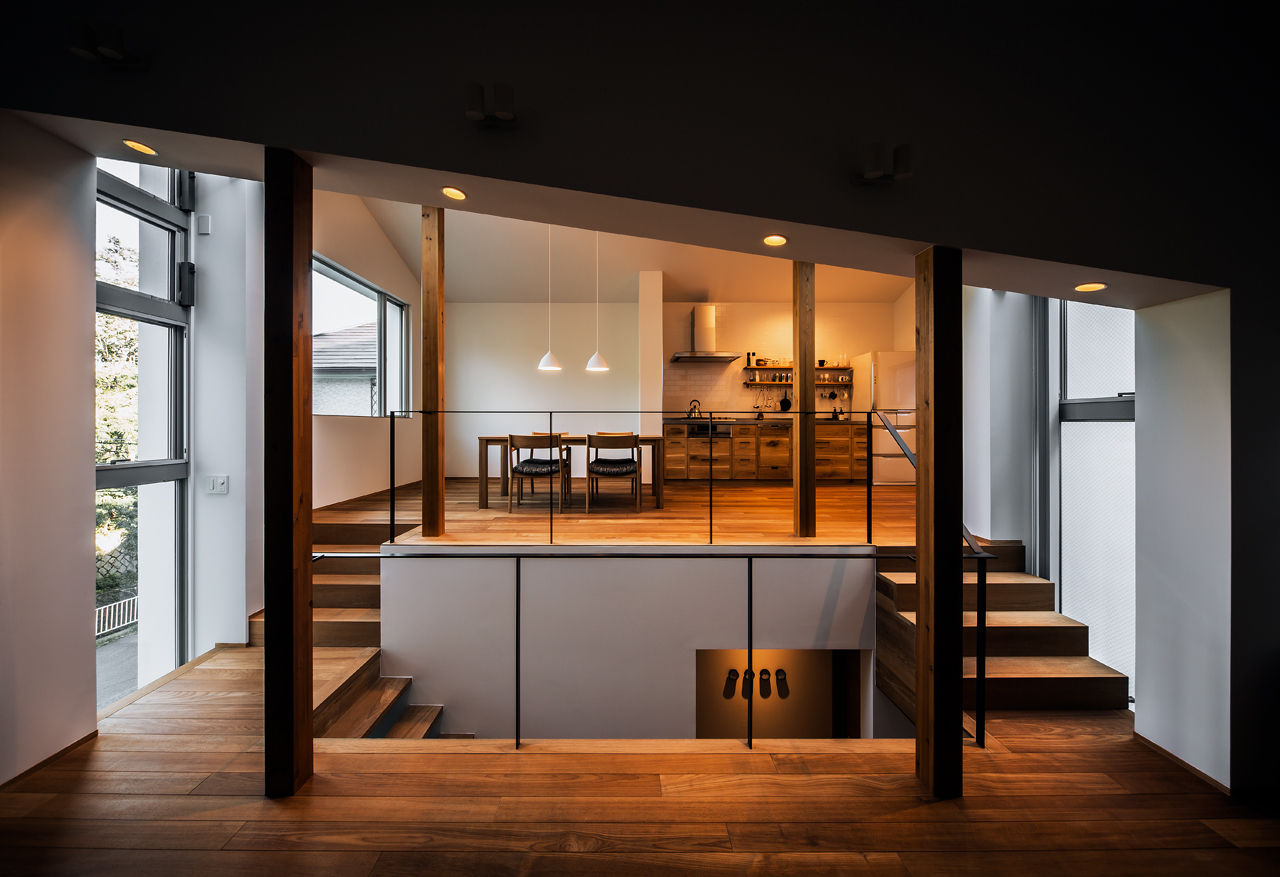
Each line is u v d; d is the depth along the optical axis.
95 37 1.98
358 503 5.99
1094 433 3.83
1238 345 2.33
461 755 2.45
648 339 7.65
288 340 2.13
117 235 3.27
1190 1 2.32
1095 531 3.81
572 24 2.18
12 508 2.24
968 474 4.62
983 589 2.69
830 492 7.16
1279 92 2.34
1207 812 2.19
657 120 2.20
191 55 2.09
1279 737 2.33
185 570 3.75
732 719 5.92
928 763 2.27
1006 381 4.28
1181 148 2.30
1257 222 2.33
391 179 2.28
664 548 4.09
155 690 3.11
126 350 3.31
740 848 1.92
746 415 8.59
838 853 1.91
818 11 2.24
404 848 1.90
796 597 4.11
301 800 2.14
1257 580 2.33
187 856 1.85
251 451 3.81
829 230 2.24
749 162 2.21
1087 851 1.95
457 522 4.98
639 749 2.51
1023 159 2.25
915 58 2.25
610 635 4.07
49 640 2.38
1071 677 3.29
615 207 2.29
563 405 8.53
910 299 8.31
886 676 3.95
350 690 3.48
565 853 1.89
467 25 2.16
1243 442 2.32
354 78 2.12
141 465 3.36
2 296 2.19
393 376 7.42
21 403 2.27
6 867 1.79
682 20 2.21
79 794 2.17
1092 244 2.27
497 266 7.62
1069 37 2.28
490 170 2.16
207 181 3.77
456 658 4.03
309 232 2.22
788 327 8.73
